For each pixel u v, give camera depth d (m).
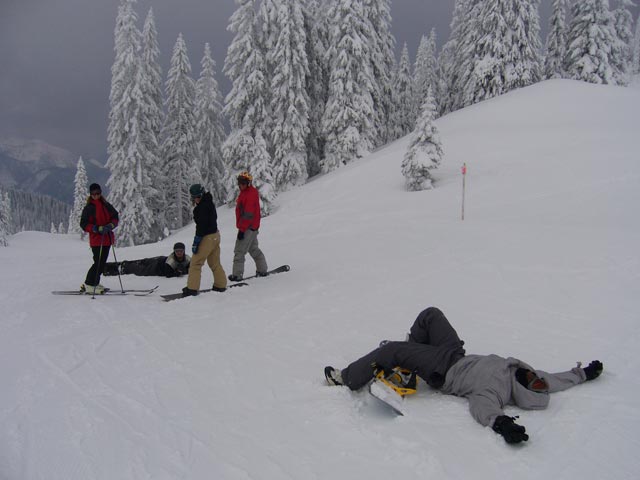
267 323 5.61
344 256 9.84
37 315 5.98
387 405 3.51
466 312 5.80
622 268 7.25
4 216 53.19
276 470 2.71
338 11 27.50
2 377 4.04
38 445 2.97
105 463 2.78
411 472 2.66
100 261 7.23
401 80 40.81
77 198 54.53
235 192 27.28
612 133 20.62
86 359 4.45
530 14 32.06
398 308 6.09
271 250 11.39
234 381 3.98
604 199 13.68
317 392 3.74
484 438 2.99
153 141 29.55
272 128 28.44
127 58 28.05
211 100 35.50
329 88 28.81
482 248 9.39
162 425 3.23
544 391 3.44
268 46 27.41
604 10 33.00
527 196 15.39
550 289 6.55
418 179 19.19
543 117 24.64
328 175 26.83
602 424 3.14
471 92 33.56
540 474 2.63
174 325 5.53
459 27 38.62
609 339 4.70
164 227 32.09
